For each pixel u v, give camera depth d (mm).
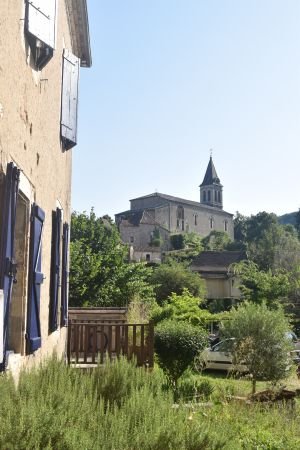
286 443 5855
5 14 5191
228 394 8773
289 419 7203
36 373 4625
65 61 9852
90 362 11008
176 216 104562
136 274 27781
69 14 11047
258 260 62875
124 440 3500
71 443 3164
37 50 6738
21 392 3770
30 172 6594
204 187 126812
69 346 11164
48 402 3699
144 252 80500
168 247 94375
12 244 5328
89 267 26266
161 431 3752
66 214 11188
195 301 24719
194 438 3895
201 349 12125
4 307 5059
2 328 4812
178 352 11820
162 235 94875
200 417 5562
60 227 9352
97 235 29078
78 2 11117
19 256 6402
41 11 6500
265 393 9234
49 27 6742
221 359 16250
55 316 8711
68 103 9984
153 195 107188
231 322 12164
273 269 59906
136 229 92625
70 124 10086
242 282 43250
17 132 5824
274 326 11664
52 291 8664
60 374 4680
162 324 12758
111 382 5223
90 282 26219
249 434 6000
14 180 5344
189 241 95125
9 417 3131
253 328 11641
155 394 5273
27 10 6133
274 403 8336
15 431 3061
